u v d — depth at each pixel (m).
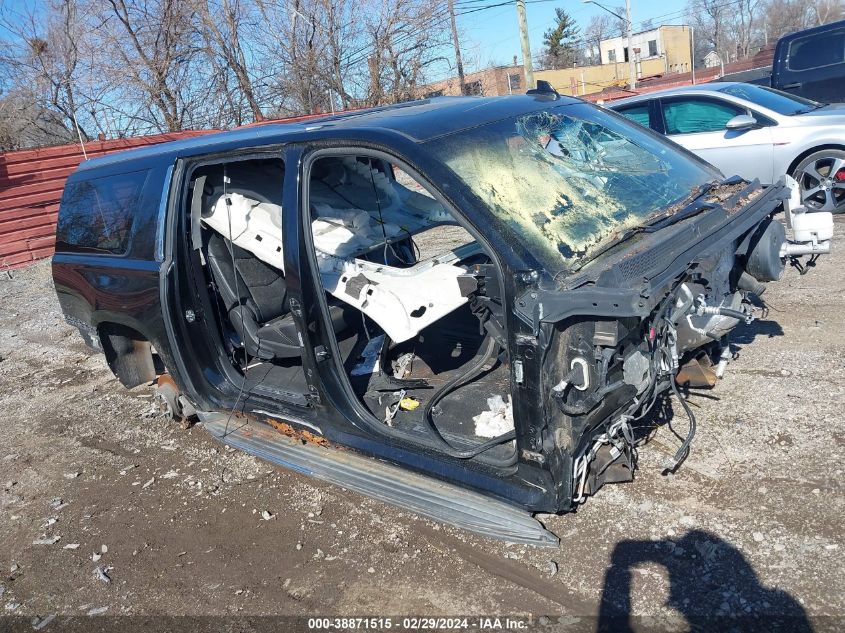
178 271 4.06
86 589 3.34
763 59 31.19
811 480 3.14
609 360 2.66
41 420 5.49
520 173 3.12
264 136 3.55
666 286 2.67
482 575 2.98
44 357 7.19
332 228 4.04
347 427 3.44
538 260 2.66
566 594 2.78
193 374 4.28
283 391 3.92
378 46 21.83
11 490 4.43
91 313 4.69
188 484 4.16
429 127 3.17
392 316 3.25
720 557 2.80
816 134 7.11
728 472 3.30
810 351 4.36
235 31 21.22
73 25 20.92
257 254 3.82
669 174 3.70
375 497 3.24
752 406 3.82
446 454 3.07
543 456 2.71
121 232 4.38
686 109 8.00
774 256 3.46
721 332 3.46
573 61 60.78
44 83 21.22
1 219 13.17
